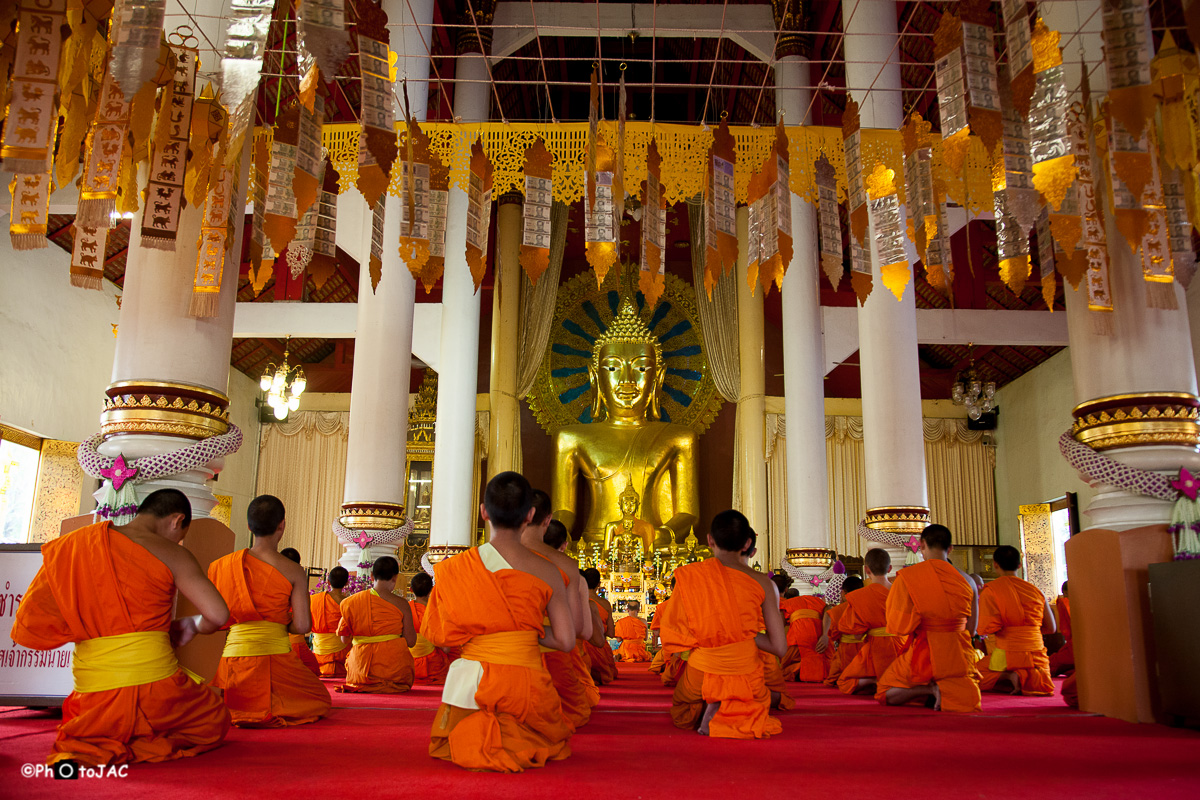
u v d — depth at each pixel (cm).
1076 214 458
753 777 300
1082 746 377
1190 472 469
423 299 1340
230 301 456
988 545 1680
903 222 590
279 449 1631
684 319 1642
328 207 549
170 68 413
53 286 1196
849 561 1574
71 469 1188
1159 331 491
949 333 1292
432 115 1165
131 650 303
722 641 408
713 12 1191
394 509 840
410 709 508
